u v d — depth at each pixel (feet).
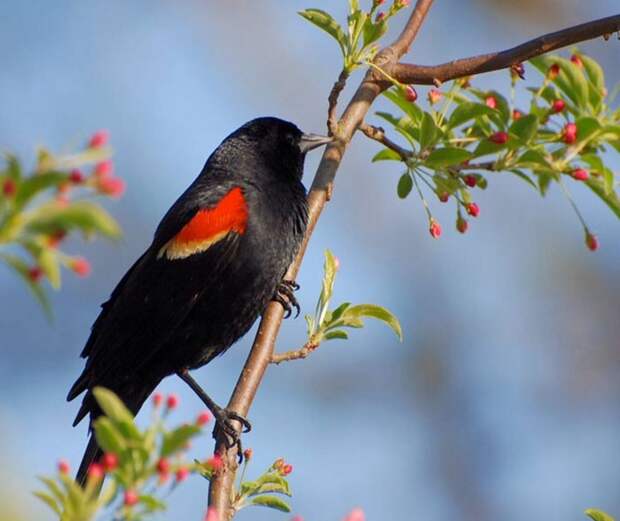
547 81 29.66
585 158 29.04
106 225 15.14
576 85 29.22
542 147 29.19
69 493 17.28
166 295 37.68
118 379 37.91
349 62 31.58
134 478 17.42
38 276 15.62
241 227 37.50
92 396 37.04
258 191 38.32
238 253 37.47
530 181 30.30
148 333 37.86
